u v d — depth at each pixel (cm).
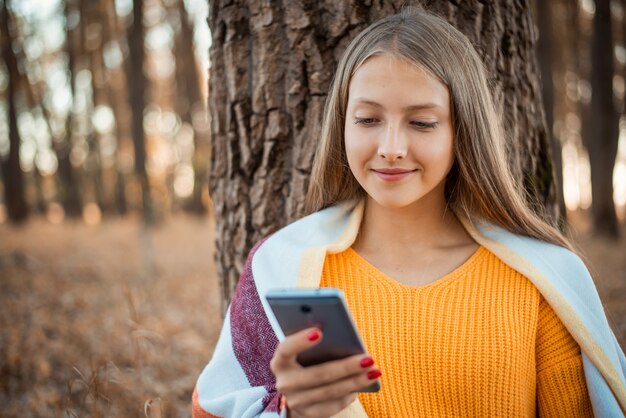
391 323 138
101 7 1825
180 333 564
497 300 141
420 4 189
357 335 108
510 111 203
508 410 133
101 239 1419
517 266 142
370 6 190
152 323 589
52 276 884
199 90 2025
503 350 135
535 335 142
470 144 142
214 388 152
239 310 153
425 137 133
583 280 148
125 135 2469
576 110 1817
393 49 133
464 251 149
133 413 328
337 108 151
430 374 135
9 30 1661
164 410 340
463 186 151
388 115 132
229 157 211
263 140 204
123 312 632
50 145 2228
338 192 160
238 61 204
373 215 152
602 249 1039
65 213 2181
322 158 158
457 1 192
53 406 357
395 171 133
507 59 203
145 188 1070
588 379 141
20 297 712
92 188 3036
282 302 106
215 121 215
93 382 258
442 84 134
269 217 205
